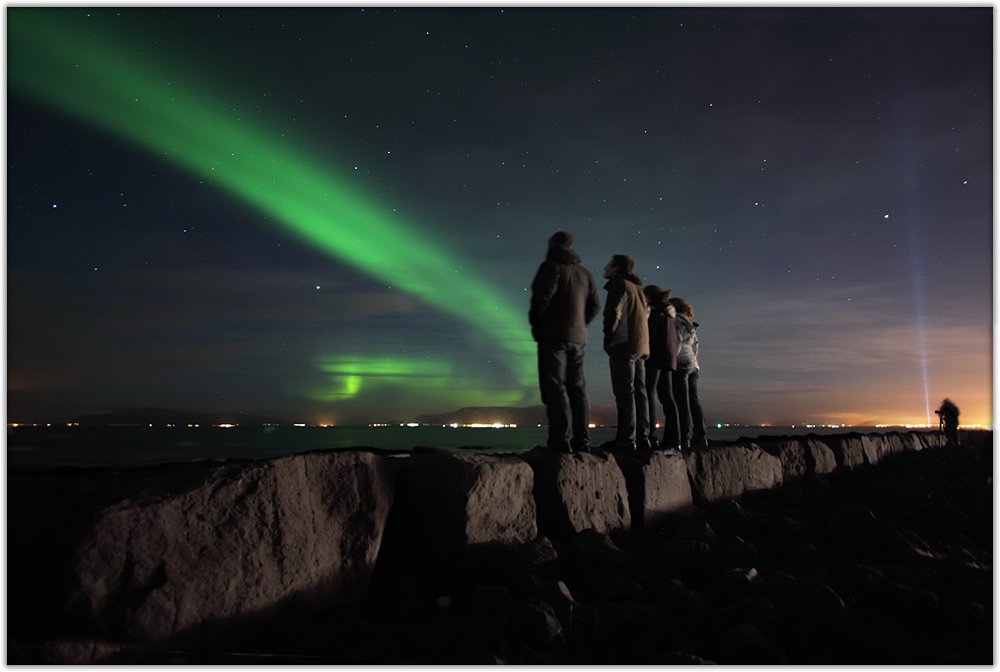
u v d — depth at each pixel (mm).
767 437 8547
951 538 4949
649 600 3396
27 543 2676
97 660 2408
